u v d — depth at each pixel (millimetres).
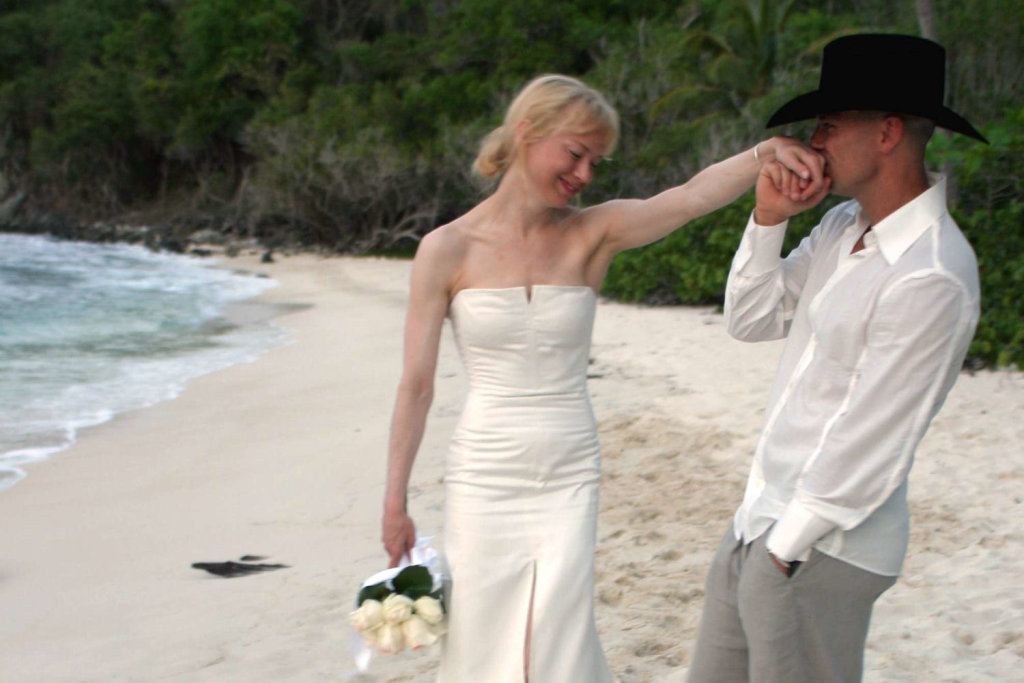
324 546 5938
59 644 4789
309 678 4219
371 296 21516
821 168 2551
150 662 4488
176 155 46688
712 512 5867
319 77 43156
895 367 2328
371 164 32969
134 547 6191
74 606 5281
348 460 7883
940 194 2424
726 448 7223
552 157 2773
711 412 8297
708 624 2785
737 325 2918
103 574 5750
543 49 34750
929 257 2350
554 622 2844
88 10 53156
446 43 37750
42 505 7203
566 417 2916
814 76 24641
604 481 6605
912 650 4008
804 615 2502
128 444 8961
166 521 6680
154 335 16094
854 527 2404
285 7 43750
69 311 19250
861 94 2377
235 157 46156
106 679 4352
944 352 2322
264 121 39250
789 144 2625
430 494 6574
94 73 49000
